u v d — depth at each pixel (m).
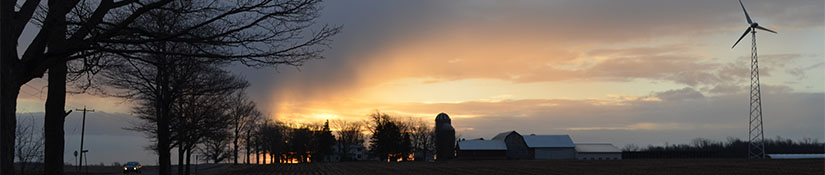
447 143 146.38
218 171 85.06
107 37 12.84
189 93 35.25
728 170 67.12
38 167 33.41
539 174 67.19
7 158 10.62
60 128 18.88
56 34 14.17
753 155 124.75
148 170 99.81
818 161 94.75
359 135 179.75
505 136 163.75
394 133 153.38
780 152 165.00
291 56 15.05
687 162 96.94
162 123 34.72
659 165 85.19
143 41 13.02
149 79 34.28
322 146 168.88
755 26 114.25
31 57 11.95
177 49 24.86
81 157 66.81
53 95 18.72
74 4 12.46
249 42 14.60
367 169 88.19
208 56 13.98
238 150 113.81
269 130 139.62
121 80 32.50
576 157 153.00
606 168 77.94
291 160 161.38
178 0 15.89
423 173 72.75
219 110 48.19
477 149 153.38
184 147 48.25
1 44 10.49
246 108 71.31
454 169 83.12
